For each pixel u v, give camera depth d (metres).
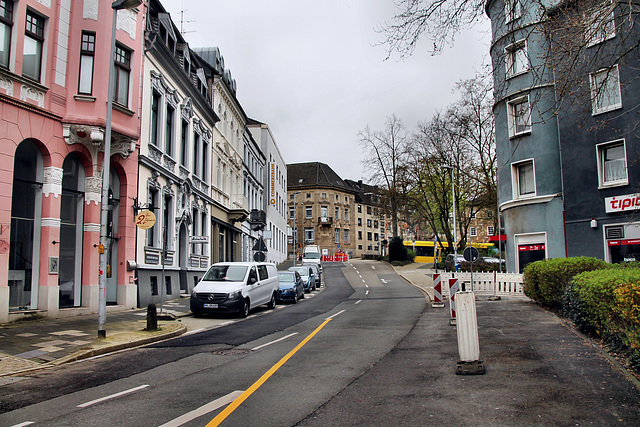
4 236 13.01
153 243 20.78
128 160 18.22
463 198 47.47
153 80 20.41
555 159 23.97
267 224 55.88
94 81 15.70
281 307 21.83
